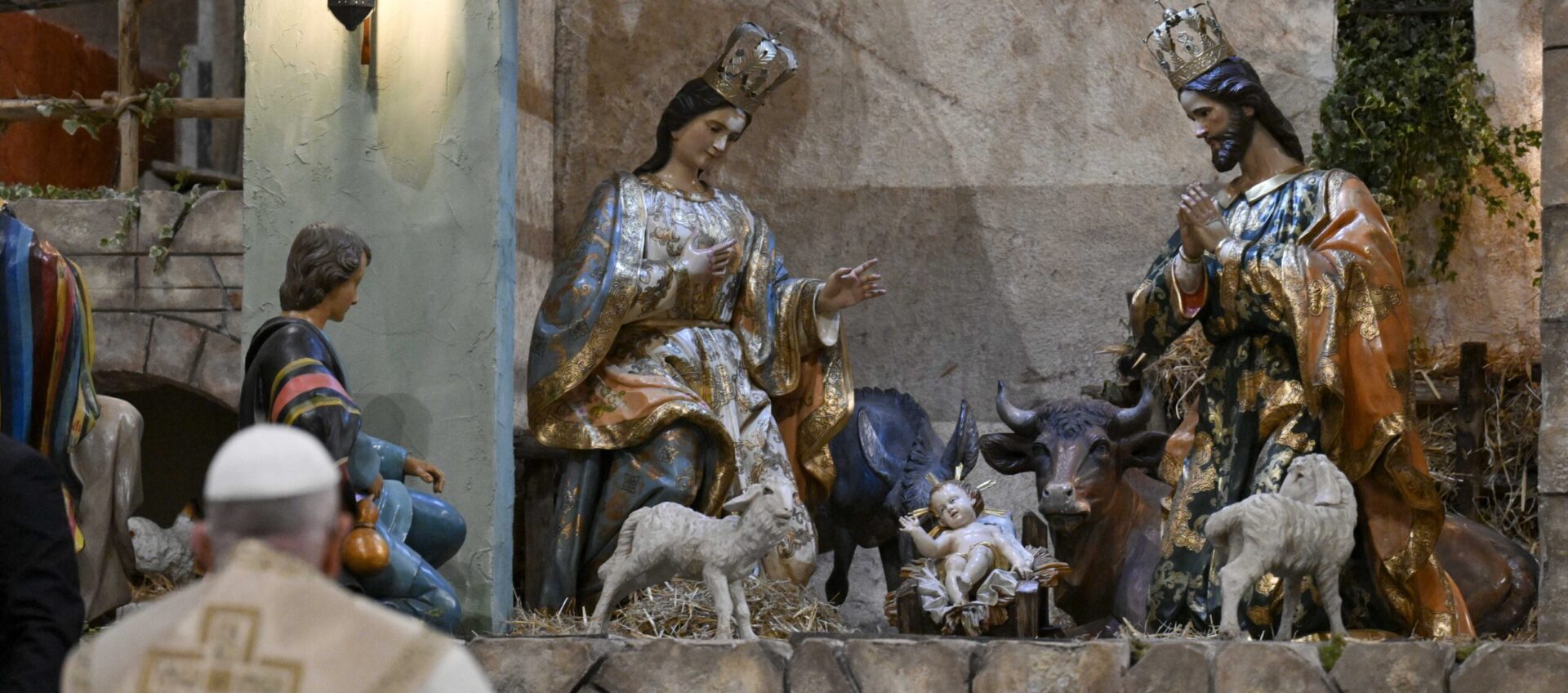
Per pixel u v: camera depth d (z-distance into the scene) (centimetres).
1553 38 495
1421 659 414
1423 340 725
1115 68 745
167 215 674
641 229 593
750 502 493
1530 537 661
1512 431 668
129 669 231
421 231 586
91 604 534
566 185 760
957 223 746
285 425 488
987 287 742
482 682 234
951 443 630
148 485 860
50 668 345
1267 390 534
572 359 578
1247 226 551
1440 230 727
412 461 541
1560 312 488
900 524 607
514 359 696
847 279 599
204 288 671
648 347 590
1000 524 542
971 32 753
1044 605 538
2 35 815
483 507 571
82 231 675
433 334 581
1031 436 585
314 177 595
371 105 594
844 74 757
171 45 1045
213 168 1038
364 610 235
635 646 450
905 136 752
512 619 577
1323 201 543
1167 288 556
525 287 715
